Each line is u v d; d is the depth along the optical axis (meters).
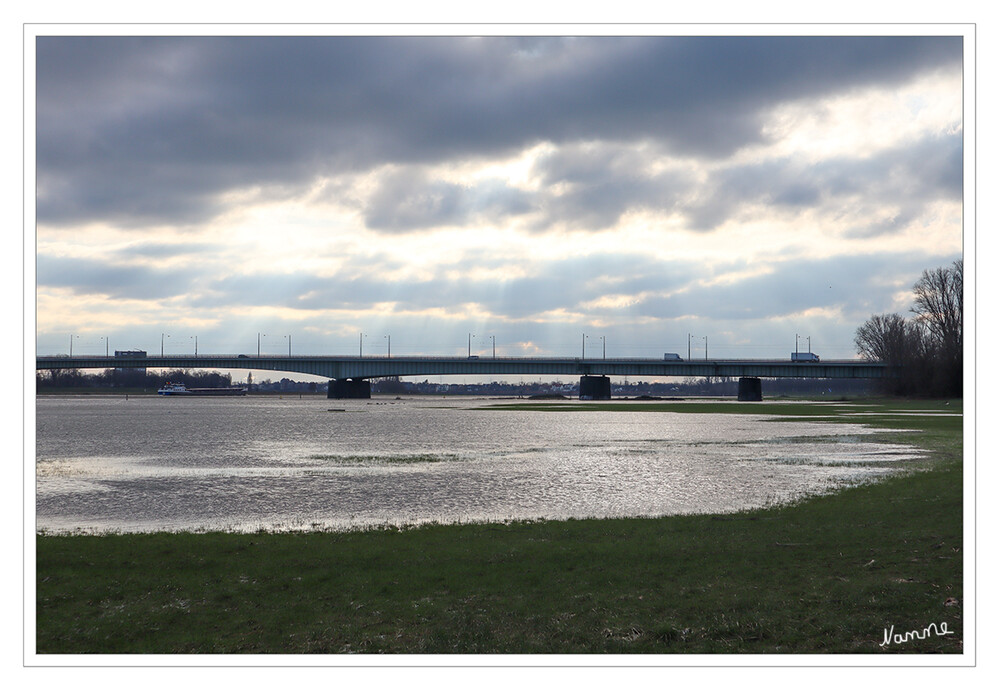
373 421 115.44
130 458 58.44
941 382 158.88
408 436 81.88
